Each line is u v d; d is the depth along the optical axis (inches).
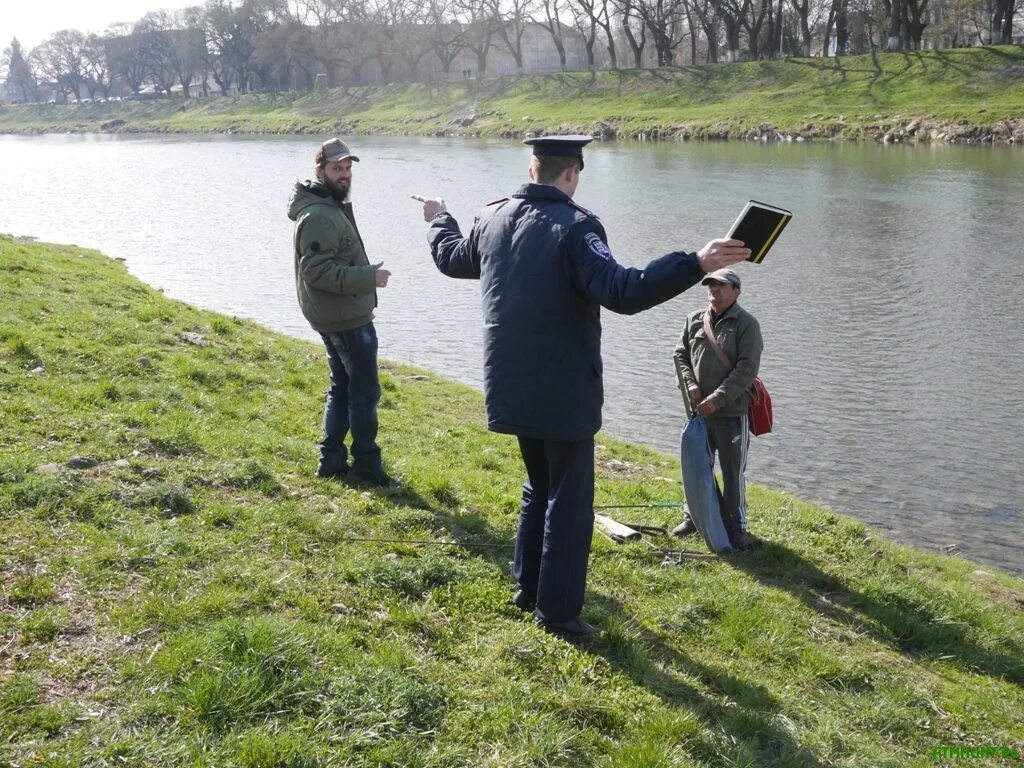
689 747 183.9
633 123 2979.8
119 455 280.7
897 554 351.6
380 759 163.5
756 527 340.2
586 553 216.1
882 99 2672.2
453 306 829.2
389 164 2236.7
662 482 411.5
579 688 194.5
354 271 281.1
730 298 311.1
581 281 194.4
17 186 1899.6
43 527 225.5
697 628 241.4
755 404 315.9
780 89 2970.0
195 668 177.6
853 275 932.6
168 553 223.1
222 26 5620.1
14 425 290.5
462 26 4547.2
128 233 1237.1
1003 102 2423.7
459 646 206.4
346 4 4827.8
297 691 175.6
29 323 432.8
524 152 2564.0
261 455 310.7
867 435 532.7
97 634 187.3
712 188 1594.5
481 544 261.4
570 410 203.6
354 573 227.9
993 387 611.5
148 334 470.9
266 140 3759.8
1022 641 278.4
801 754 191.0
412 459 354.3
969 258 993.5
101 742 158.1
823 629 263.7
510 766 167.9
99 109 6471.5
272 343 550.6
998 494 455.8
